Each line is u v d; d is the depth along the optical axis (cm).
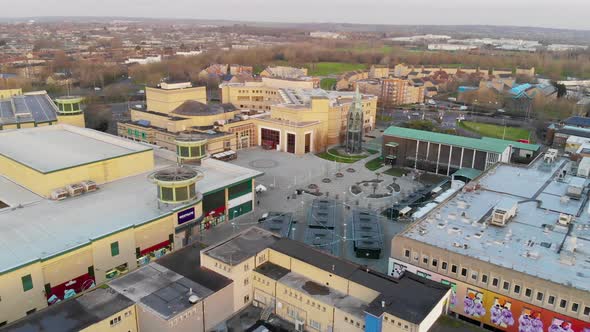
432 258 8006
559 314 6806
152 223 9144
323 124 18562
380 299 6228
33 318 6009
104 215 9294
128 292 6725
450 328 6088
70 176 10356
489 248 8125
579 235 8638
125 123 18450
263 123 18650
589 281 7025
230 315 7162
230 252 7488
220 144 17150
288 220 11325
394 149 16688
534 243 8312
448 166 15738
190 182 9762
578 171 11962
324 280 7056
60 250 7844
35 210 9456
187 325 6394
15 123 15712
